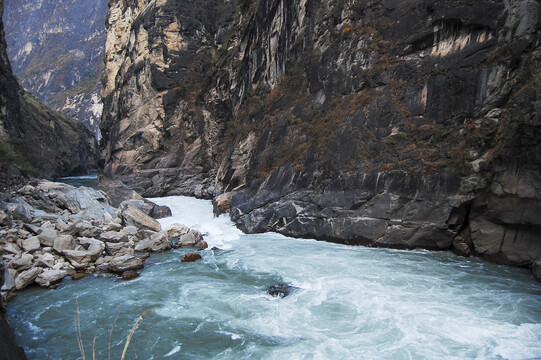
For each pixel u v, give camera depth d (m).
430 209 15.25
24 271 13.02
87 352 8.77
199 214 25.36
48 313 10.82
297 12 24.55
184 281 13.11
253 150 24.28
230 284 12.72
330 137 19.12
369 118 18.14
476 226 14.41
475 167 14.45
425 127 16.48
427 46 17.67
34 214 19.19
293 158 20.44
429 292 11.34
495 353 8.14
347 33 20.70
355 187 17.14
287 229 18.92
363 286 11.90
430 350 8.30
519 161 12.90
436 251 15.32
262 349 8.64
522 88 13.27
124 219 20.75
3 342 7.30
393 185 16.19
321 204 18.03
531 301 10.64
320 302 10.88
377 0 20.16
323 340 8.88
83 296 11.99
